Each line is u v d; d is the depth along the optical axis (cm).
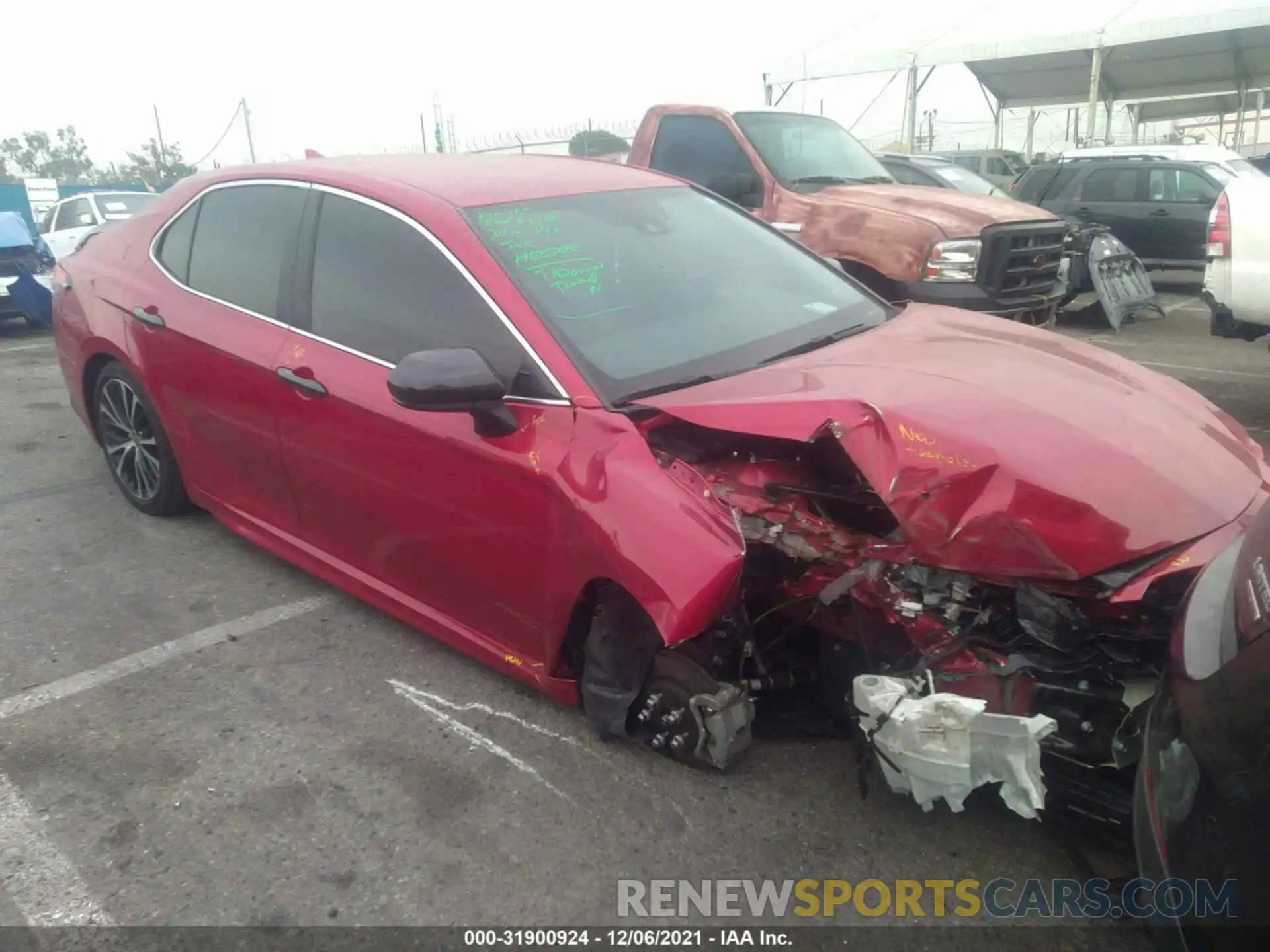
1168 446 274
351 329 355
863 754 281
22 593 433
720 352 331
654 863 274
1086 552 243
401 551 351
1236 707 182
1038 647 259
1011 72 2408
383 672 368
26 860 278
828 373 304
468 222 339
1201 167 1280
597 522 277
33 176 6378
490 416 296
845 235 751
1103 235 1031
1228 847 178
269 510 411
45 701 354
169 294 434
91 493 550
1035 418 271
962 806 269
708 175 843
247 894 265
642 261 360
